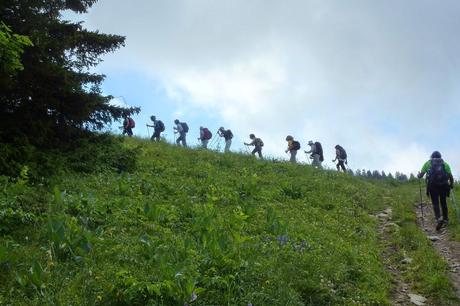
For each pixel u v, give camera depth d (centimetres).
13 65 1022
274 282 789
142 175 1457
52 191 1116
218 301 709
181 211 1111
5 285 684
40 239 841
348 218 1455
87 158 1387
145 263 768
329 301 813
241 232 1040
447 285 931
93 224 946
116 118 1442
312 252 981
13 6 1199
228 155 2241
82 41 1338
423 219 1552
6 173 1101
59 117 1330
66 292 668
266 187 1648
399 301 887
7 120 1241
